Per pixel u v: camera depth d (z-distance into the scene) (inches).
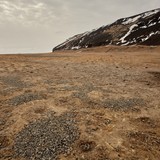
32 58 1526.8
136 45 3129.9
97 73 893.2
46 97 541.0
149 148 303.4
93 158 284.0
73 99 519.5
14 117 425.4
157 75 837.2
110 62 1282.0
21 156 297.7
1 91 606.9
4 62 1213.1
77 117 412.2
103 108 459.8
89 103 491.8
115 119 403.9
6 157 298.2
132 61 1315.2
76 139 330.6
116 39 4296.3
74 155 292.8
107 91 589.6
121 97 533.3
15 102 510.3
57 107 468.1
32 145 320.2
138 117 411.5
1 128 384.2
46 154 297.7
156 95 553.6
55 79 763.4
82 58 1507.1
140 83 698.2
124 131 353.7
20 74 867.4
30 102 504.7
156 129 361.4
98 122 390.0
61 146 313.9
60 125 377.1
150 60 1347.2
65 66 1117.1
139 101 501.4
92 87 633.6
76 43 5959.6
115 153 292.2
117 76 820.6
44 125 379.6
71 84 679.7
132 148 303.6
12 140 342.3
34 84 686.5
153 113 431.2
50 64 1197.1
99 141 322.7
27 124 389.4
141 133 345.4
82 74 869.8
